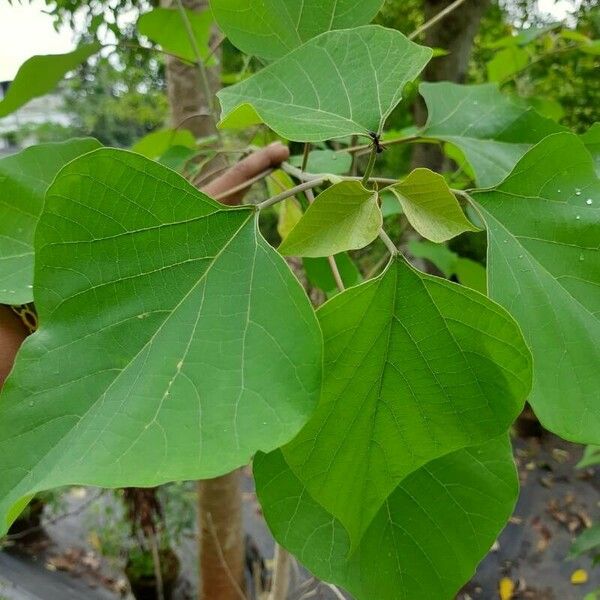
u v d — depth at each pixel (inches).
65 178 9.5
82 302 9.6
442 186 10.1
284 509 12.0
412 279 9.8
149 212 10.0
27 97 24.3
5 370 13.8
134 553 48.7
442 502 12.4
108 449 8.4
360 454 10.5
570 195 11.4
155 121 89.4
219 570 36.1
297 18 14.3
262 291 9.7
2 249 13.6
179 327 9.6
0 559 52.7
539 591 48.1
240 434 8.5
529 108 16.9
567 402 10.2
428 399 10.3
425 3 36.0
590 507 57.5
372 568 12.1
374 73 11.1
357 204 9.9
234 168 18.1
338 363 10.1
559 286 11.1
